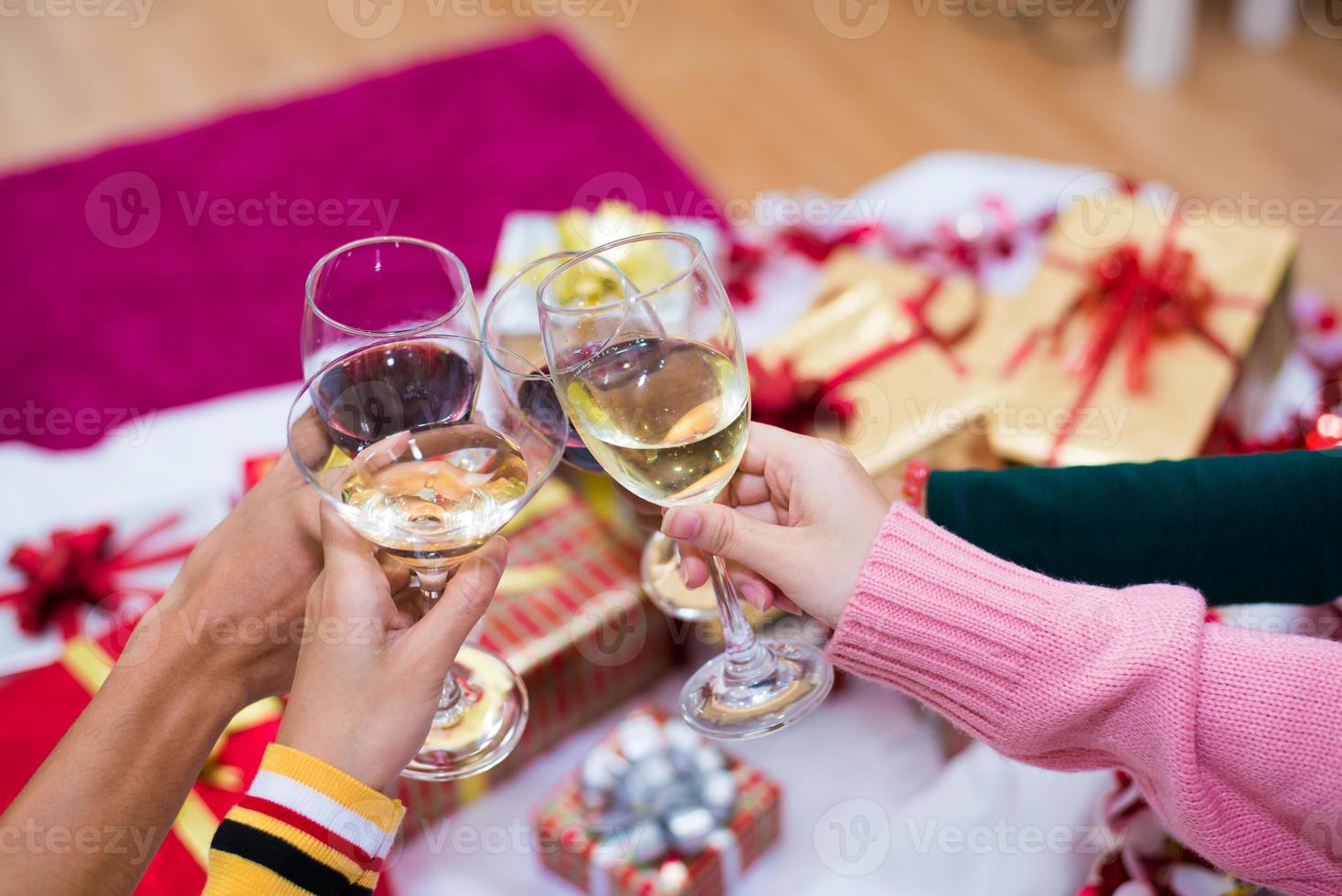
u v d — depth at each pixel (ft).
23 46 10.71
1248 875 2.49
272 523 2.83
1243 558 3.19
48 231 7.39
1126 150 9.19
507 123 8.18
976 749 3.22
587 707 3.62
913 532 2.68
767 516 3.11
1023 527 3.28
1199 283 4.18
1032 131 9.36
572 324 2.42
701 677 3.10
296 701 2.39
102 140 8.89
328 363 2.63
